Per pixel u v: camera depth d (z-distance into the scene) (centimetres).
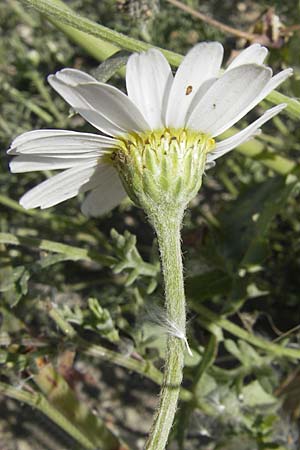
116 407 17
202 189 19
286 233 18
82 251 13
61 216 17
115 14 19
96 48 13
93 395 17
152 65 9
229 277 15
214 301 17
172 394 9
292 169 15
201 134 10
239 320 17
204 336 15
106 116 9
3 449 17
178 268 10
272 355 14
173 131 9
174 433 14
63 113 18
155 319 12
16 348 14
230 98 9
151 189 10
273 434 14
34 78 18
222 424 14
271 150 15
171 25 18
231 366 16
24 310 15
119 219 19
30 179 18
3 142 18
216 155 10
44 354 13
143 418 17
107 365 18
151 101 9
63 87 9
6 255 15
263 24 14
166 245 10
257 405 14
